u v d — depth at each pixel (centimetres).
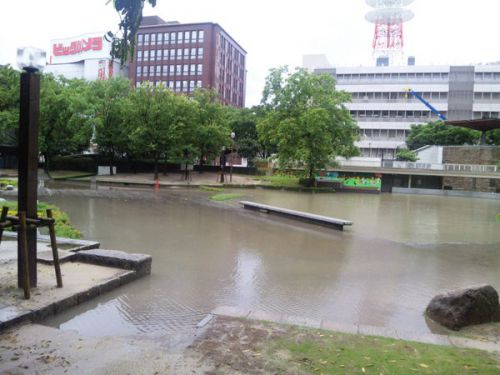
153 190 2964
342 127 3706
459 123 4703
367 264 984
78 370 388
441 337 503
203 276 817
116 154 4728
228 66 9600
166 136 3581
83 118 3612
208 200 2380
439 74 7506
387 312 648
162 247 1082
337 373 385
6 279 639
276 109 3822
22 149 583
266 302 675
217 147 4134
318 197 3034
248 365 400
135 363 402
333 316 623
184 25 8538
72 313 577
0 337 461
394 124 7681
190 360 409
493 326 584
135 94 3659
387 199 3186
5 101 3494
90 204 1936
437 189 4428
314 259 1019
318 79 3716
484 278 891
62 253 792
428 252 1155
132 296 666
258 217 1766
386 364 407
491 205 2953
